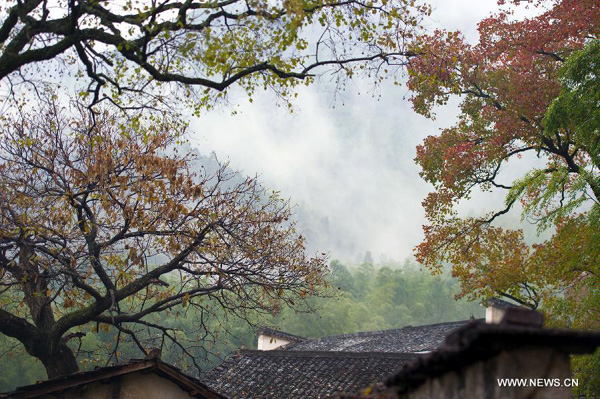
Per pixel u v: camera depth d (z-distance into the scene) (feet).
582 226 64.54
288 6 40.14
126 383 48.29
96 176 55.57
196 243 55.83
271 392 65.92
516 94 77.97
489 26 82.84
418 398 22.35
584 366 59.57
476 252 87.35
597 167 65.67
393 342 93.09
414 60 52.03
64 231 55.57
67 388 46.88
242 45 43.91
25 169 59.00
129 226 54.80
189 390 49.34
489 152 81.46
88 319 54.70
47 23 42.57
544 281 80.48
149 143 59.82
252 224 59.67
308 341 104.47
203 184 58.29
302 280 62.75
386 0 46.57
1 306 59.26
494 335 16.42
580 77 63.77
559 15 78.74
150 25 41.16
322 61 47.67
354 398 23.89
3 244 57.98
